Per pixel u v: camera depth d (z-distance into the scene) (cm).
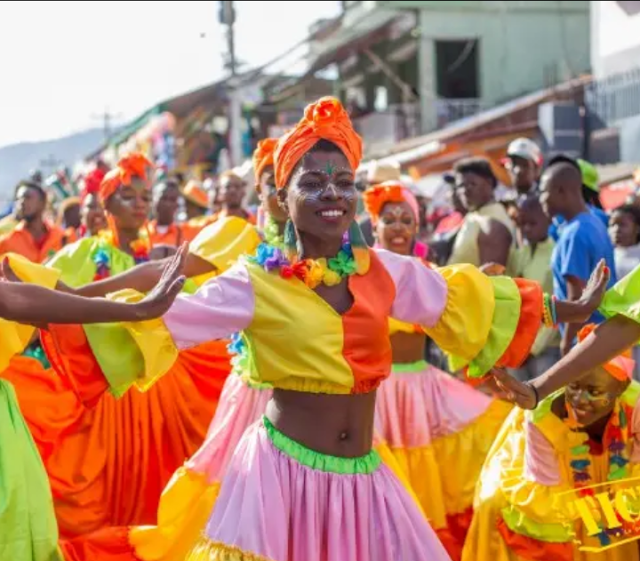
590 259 612
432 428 592
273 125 2614
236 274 371
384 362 378
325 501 368
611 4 1709
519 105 2050
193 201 1212
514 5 2716
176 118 2695
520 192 848
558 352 719
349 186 373
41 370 565
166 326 363
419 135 2664
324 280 371
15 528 430
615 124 1723
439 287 389
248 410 502
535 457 468
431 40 2711
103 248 661
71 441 569
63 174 1482
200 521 497
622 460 462
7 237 883
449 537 574
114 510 587
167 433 602
